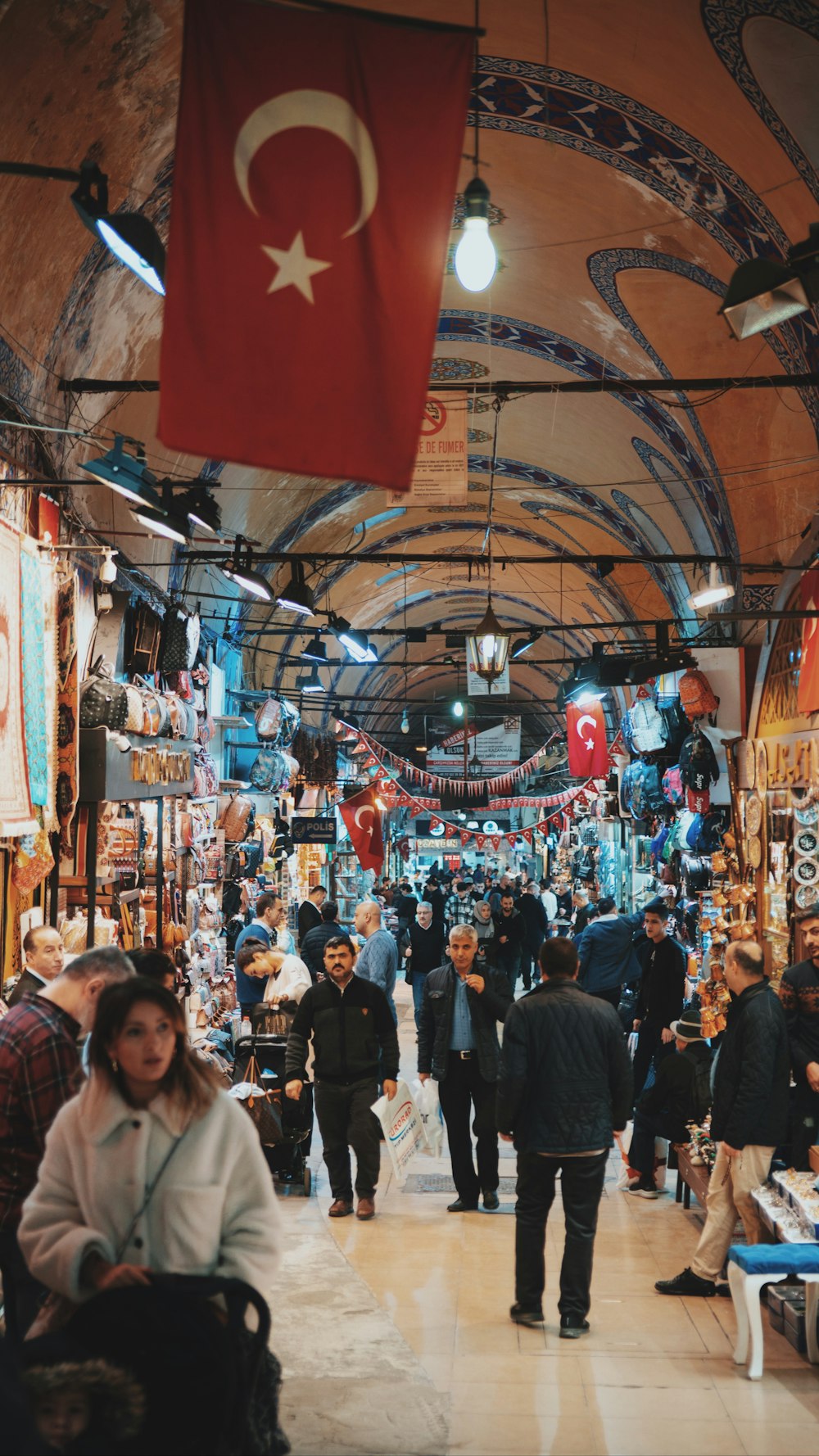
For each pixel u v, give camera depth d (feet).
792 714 30.35
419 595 85.76
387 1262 20.66
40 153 20.54
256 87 11.90
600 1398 15.14
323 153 11.87
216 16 11.93
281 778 47.55
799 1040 20.22
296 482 47.29
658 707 42.75
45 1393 8.25
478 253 14.98
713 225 26.22
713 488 36.58
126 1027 9.41
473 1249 21.47
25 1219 9.46
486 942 25.04
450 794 64.54
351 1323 17.57
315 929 37.45
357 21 12.03
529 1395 15.19
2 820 18.71
